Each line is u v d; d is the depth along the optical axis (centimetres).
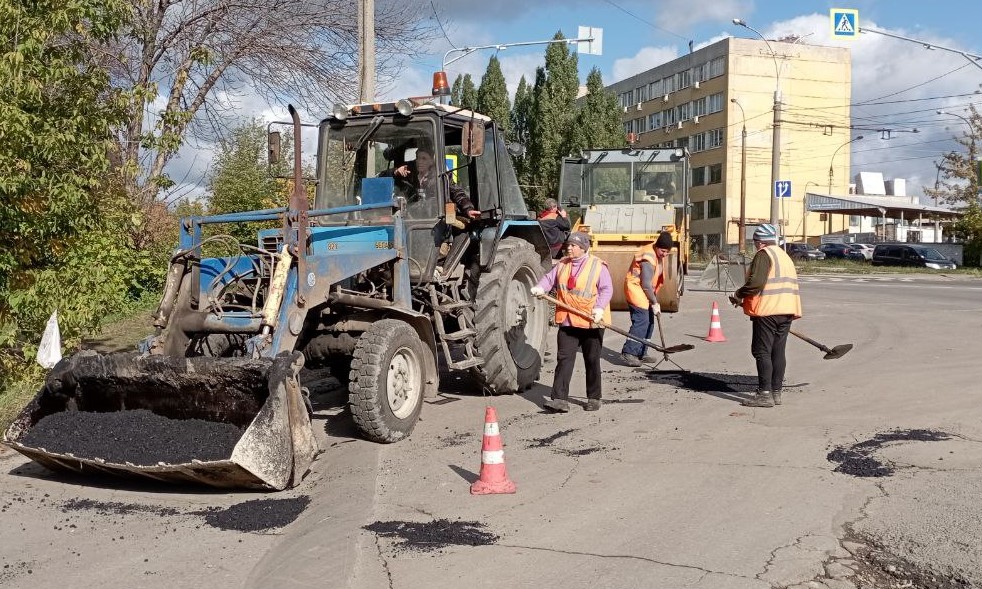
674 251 1596
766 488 539
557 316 782
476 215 806
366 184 765
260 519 498
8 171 739
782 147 6109
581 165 1859
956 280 3066
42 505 536
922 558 427
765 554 432
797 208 6194
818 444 641
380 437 659
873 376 912
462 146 741
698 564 421
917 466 580
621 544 449
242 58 1545
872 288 2455
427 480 570
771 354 782
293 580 404
